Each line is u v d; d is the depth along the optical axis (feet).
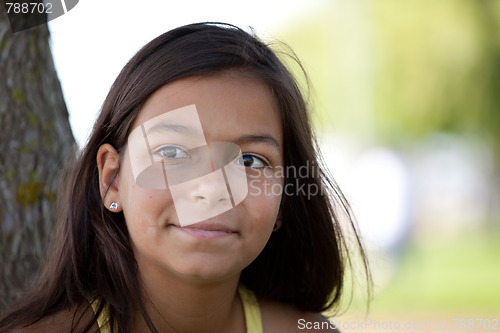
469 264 35.24
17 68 7.13
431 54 36.45
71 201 6.02
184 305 5.60
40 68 7.30
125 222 5.76
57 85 7.62
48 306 5.86
